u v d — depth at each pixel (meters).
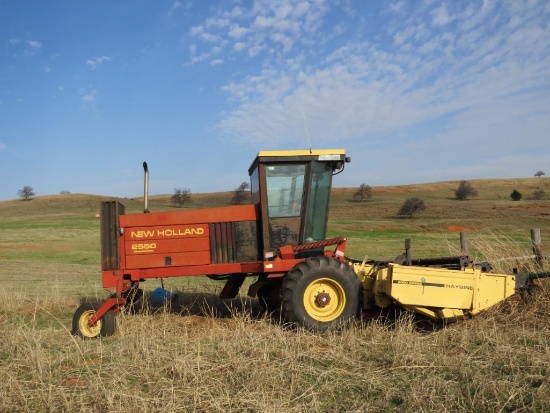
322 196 7.87
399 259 7.62
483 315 7.14
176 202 85.50
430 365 5.00
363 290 7.13
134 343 5.94
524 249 8.95
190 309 8.75
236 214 7.80
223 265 7.67
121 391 4.32
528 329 6.40
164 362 5.24
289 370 4.94
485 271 7.05
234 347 5.60
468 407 4.03
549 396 4.11
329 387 4.47
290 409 4.00
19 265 19.89
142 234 7.75
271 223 7.68
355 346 5.77
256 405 4.03
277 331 6.36
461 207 64.81
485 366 4.93
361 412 3.99
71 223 59.09
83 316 6.91
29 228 51.88
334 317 6.79
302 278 6.78
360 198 92.69
